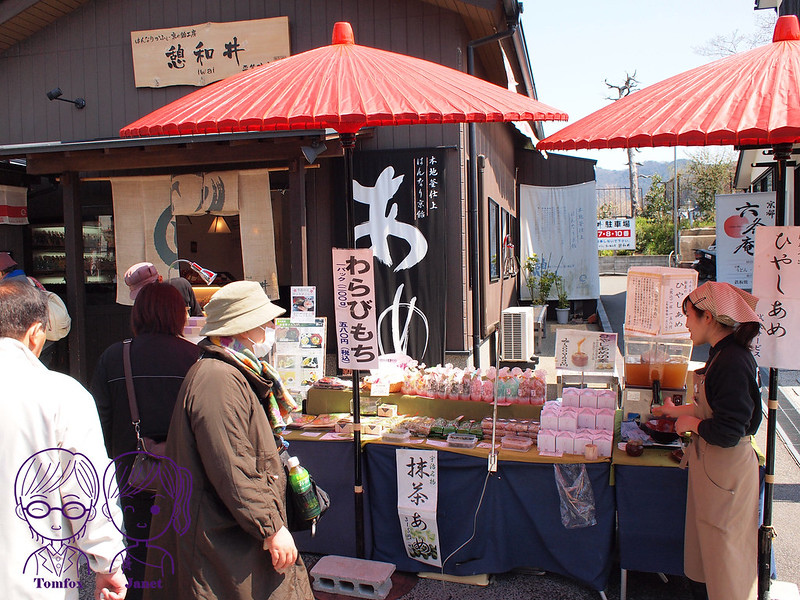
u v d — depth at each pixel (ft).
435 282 21.76
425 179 21.67
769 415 10.40
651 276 12.50
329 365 22.89
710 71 9.80
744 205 20.45
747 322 9.60
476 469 12.54
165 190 22.21
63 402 6.81
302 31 23.34
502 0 21.02
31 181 25.34
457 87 11.03
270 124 9.60
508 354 24.57
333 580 12.51
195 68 24.07
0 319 6.88
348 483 13.38
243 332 8.24
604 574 11.96
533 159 42.29
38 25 25.05
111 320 26.61
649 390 12.89
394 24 22.48
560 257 42.68
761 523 11.84
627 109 9.60
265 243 21.71
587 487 11.99
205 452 7.64
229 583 7.82
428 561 12.93
